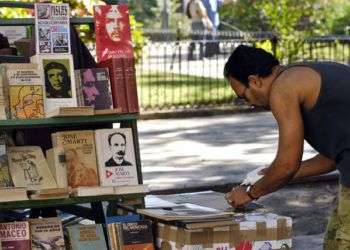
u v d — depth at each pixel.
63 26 6.94
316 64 5.89
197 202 7.42
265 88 5.90
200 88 19.91
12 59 7.05
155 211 6.82
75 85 6.91
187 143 14.37
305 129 5.88
